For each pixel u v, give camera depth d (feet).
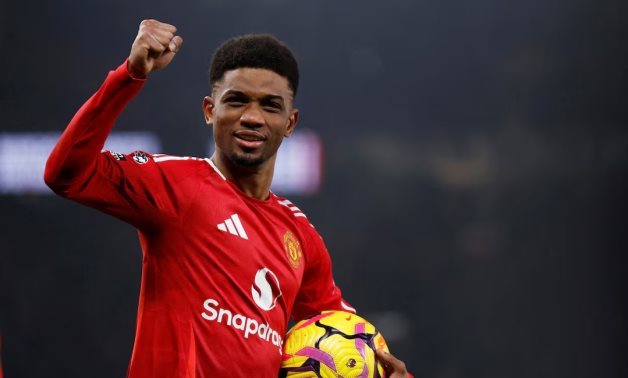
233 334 30.89
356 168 131.34
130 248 128.57
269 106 32.37
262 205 33.60
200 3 125.90
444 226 132.67
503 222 133.18
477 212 133.18
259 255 32.27
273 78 32.27
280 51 32.86
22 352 123.75
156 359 30.60
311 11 128.36
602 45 129.39
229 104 32.09
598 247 132.16
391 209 132.05
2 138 121.70
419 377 132.16
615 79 129.59
